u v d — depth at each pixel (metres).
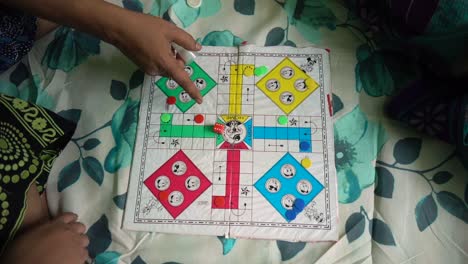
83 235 0.58
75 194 0.62
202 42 0.72
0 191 0.51
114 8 0.58
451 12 0.57
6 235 0.51
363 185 0.62
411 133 0.65
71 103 0.68
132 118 0.67
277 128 0.65
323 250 0.59
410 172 0.62
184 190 0.62
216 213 0.60
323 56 0.70
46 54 0.71
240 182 0.62
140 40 0.59
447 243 0.58
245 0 0.75
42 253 0.52
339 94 0.68
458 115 0.58
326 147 0.64
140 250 0.59
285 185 0.62
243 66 0.70
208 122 0.66
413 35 0.64
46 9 0.58
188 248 0.59
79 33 0.73
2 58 0.67
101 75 0.70
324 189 0.61
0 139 0.54
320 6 0.75
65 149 0.64
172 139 0.65
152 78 0.69
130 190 0.62
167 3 0.75
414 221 0.59
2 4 0.61
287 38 0.72
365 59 0.70
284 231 0.59
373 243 0.59
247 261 0.58
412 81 0.68
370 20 0.72
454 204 0.60
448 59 0.61
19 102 0.58
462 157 0.62
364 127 0.66
